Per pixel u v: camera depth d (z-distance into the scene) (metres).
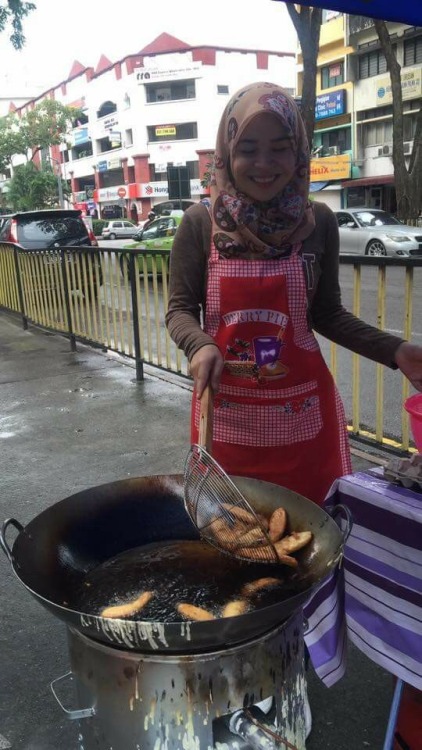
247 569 1.64
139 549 1.81
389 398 5.25
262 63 51.72
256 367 1.83
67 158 64.50
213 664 1.29
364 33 31.14
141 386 5.90
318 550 1.55
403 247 14.75
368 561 1.66
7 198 56.50
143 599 1.48
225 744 1.37
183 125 51.97
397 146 20.00
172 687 1.29
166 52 50.25
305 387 1.88
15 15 14.12
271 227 1.73
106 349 6.80
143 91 51.38
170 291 1.89
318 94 34.84
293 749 1.32
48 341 8.12
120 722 1.36
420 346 1.84
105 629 1.21
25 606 2.76
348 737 2.00
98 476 3.98
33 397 5.73
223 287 1.80
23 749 2.00
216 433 1.92
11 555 1.44
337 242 1.92
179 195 20.72
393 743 1.78
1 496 3.76
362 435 4.12
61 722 2.10
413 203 20.38
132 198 54.03
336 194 36.03
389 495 1.58
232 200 1.71
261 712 1.42
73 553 1.70
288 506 1.71
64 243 11.51
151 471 4.02
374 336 1.92
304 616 1.71
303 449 1.91
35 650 2.46
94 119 58.38
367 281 10.33
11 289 9.35
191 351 1.65
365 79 32.25
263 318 1.80
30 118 50.75
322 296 1.98
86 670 1.38
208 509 1.54
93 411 5.26
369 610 1.68
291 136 1.63
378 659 1.67
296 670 1.49
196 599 1.51
